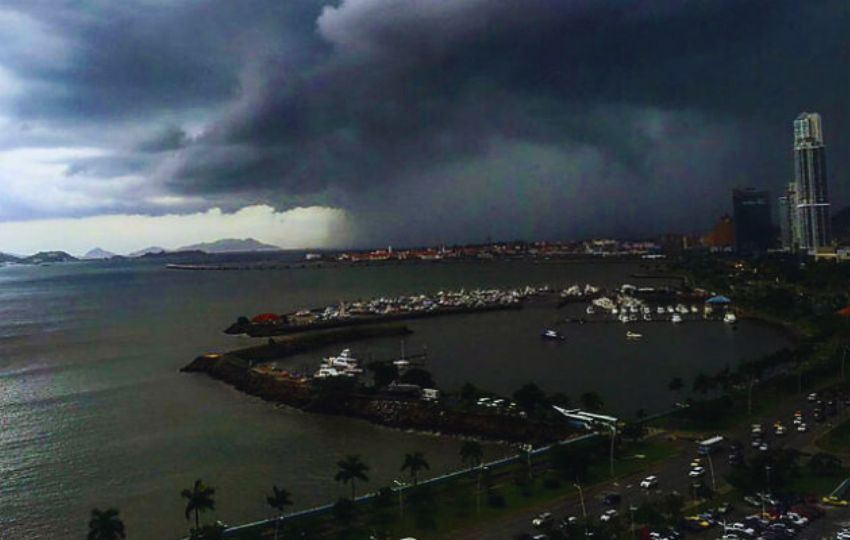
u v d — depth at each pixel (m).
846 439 187.75
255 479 187.00
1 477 195.75
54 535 159.00
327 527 144.12
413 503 152.88
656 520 134.00
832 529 130.50
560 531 130.38
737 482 150.12
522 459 179.00
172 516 164.88
